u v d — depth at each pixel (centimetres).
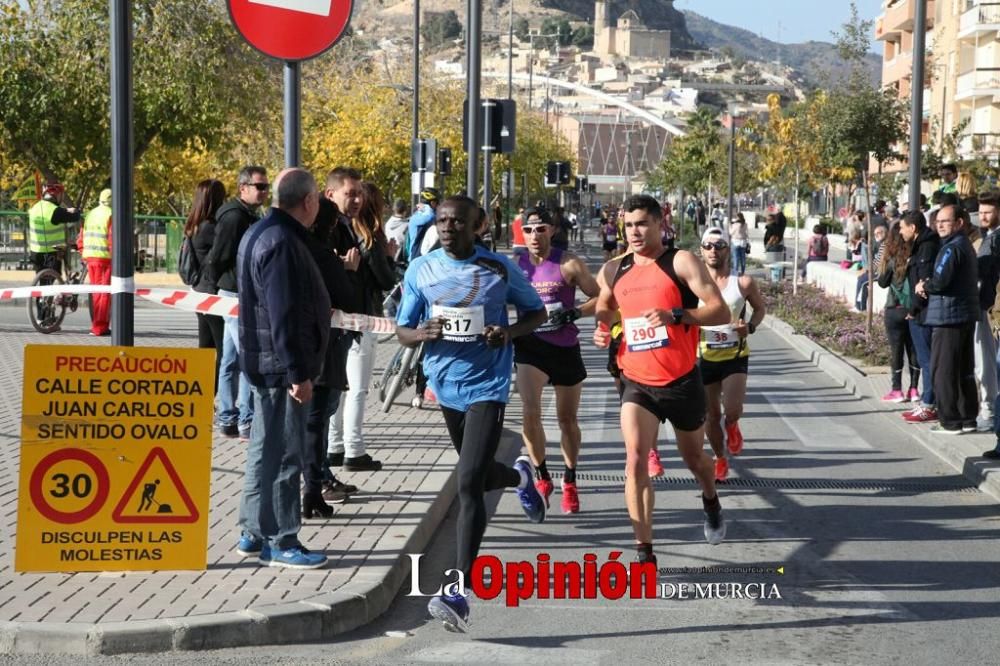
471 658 589
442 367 685
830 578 740
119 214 687
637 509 709
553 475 1034
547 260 896
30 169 3641
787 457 1136
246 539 707
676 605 682
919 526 876
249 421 1072
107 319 1928
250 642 595
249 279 673
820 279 3272
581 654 598
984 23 5425
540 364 884
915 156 1631
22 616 591
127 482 664
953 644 620
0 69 2980
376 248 894
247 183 1024
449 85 5309
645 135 15188
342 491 850
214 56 3078
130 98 682
